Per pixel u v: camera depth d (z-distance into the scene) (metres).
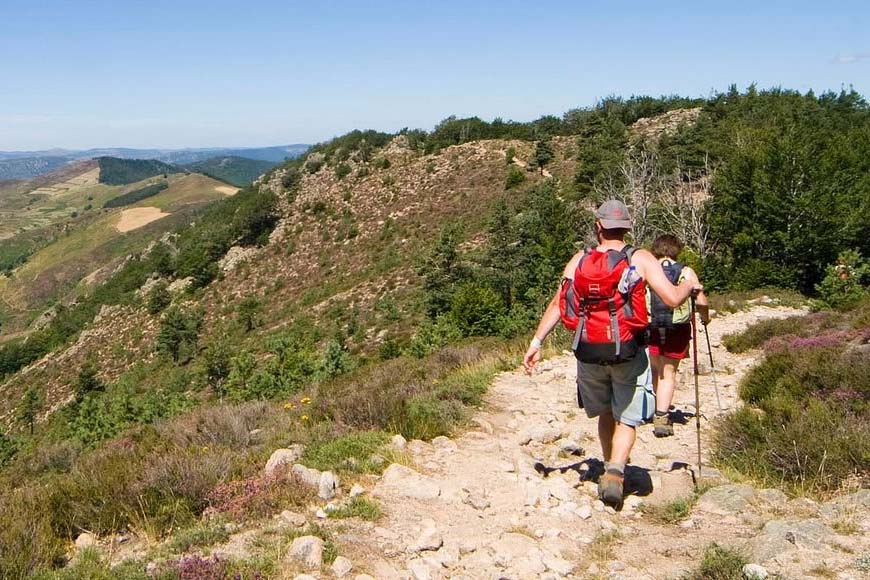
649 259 3.86
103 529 3.97
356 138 118.81
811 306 18.19
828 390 6.77
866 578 2.95
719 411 6.96
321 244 92.31
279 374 29.44
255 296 86.31
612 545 3.70
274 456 4.98
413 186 96.62
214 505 4.09
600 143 74.62
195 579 2.96
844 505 3.94
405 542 3.55
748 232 28.86
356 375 12.75
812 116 73.25
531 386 8.89
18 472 10.27
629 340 3.87
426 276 55.81
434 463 5.14
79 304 128.75
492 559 3.40
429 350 26.02
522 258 49.75
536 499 4.28
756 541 3.46
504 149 99.50
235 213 108.62
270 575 3.04
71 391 79.81
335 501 4.13
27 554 3.42
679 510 4.21
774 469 4.91
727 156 39.31
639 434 6.43
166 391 60.81
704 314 5.27
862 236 27.64
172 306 92.00
